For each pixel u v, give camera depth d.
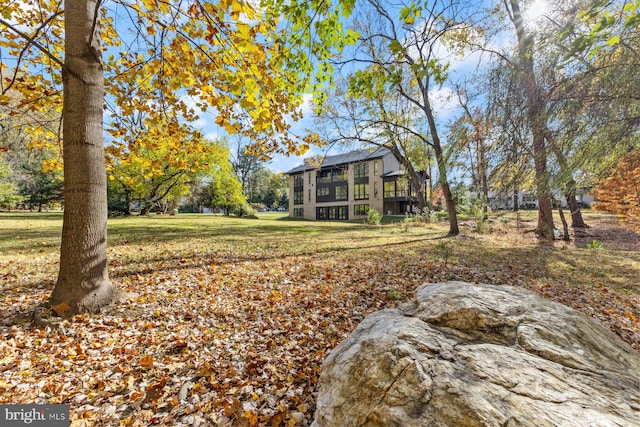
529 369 1.63
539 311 2.26
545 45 4.82
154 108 6.30
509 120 5.88
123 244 9.58
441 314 2.27
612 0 2.96
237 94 3.53
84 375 2.89
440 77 2.93
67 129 3.92
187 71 5.03
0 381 2.69
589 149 5.07
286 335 3.89
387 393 1.62
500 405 1.39
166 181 30.48
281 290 5.56
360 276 6.53
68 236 3.97
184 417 2.39
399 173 31.52
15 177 24.02
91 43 3.92
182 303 4.70
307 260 8.03
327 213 40.12
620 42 3.89
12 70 5.13
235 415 2.40
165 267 6.65
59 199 33.91
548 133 5.45
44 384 2.72
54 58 3.46
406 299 5.21
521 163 6.33
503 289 2.70
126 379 2.86
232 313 4.50
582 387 1.52
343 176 38.03
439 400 1.48
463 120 10.03
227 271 6.65
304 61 4.19
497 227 17.48
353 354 2.00
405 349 1.83
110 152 6.15
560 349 1.84
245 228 16.66
